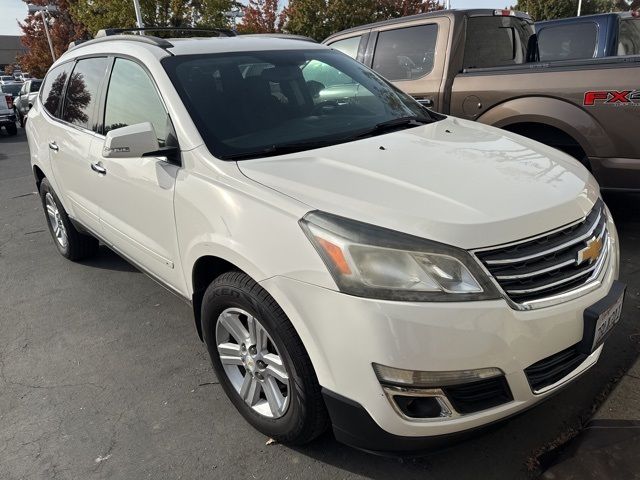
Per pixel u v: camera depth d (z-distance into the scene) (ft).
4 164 37.99
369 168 7.89
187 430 8.91
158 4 74.69
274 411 8.03
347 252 6.44
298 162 8.25
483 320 6.24
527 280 6.60
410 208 6.73
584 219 7.31
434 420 6.51
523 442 8.12
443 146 8.99
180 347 11.43
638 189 13.85
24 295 14.49
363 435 6.81
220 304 8.15
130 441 8.76
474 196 7.05
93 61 12.46
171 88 9.48
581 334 6.98
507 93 15.48
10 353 11.67
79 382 10.43
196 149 8.73
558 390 7.09
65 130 13.29
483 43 17.99
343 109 10.69
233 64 10.41
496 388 6.64
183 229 8.73
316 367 6.89
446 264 6.28
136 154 8.77
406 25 18.30
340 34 20.83
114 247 12.37
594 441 7.98
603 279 7.41
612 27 22.61
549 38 24.31
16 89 80.94
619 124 13.61
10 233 20.34
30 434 9.07
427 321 6.18
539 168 8.16
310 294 6.68
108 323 12.64
